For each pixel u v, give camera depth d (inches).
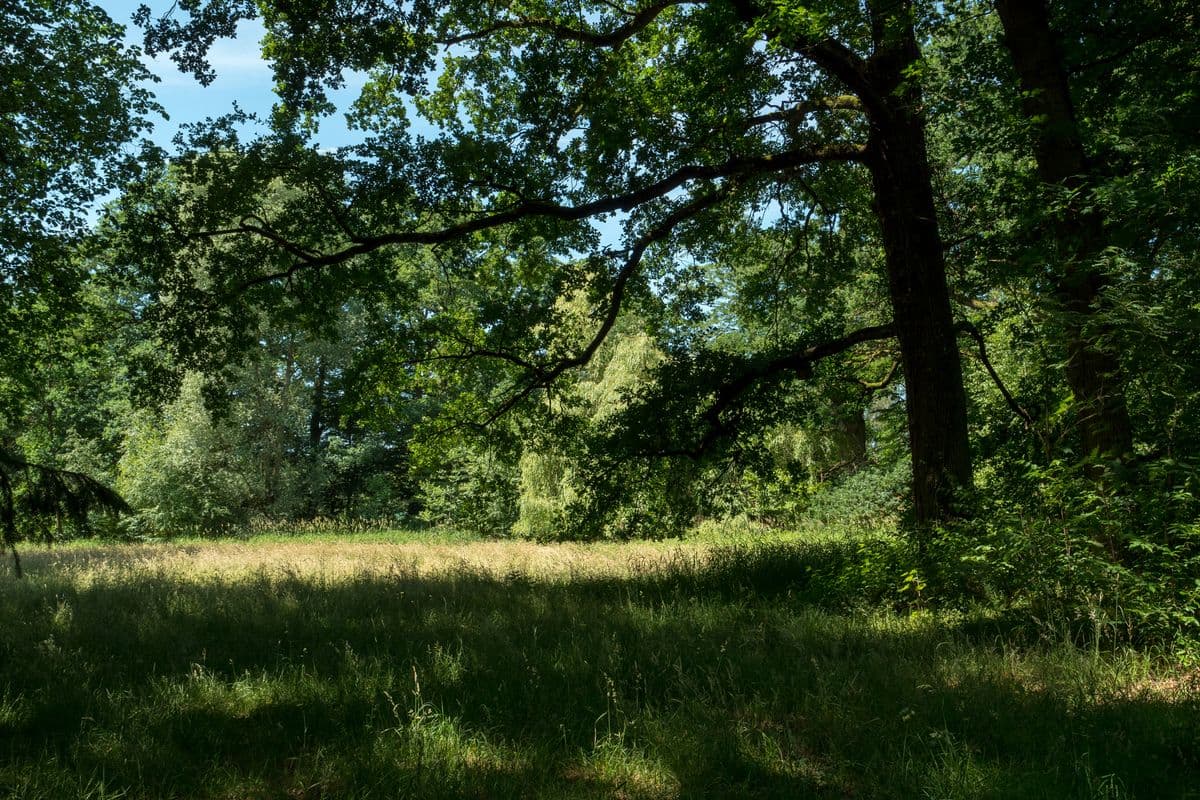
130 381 516.1
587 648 272.1
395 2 439.8
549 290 558.3
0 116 591.8
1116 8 346.6
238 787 164.2
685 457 533.6
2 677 253.0
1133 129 323.9
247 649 298.8
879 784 154.4
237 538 1300.4
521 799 152.9
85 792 156.9
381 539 1249.4
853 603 346.9
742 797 151.8
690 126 477.7
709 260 629.6
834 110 502.3
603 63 512.4
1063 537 281.4
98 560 793.6
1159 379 307.4
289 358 1421.0
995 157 446.0
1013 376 601.9
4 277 644.7
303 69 448.8
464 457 1154.0
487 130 569.3
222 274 485.1
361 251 474.9
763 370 487.2
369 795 155.3
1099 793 141.0
